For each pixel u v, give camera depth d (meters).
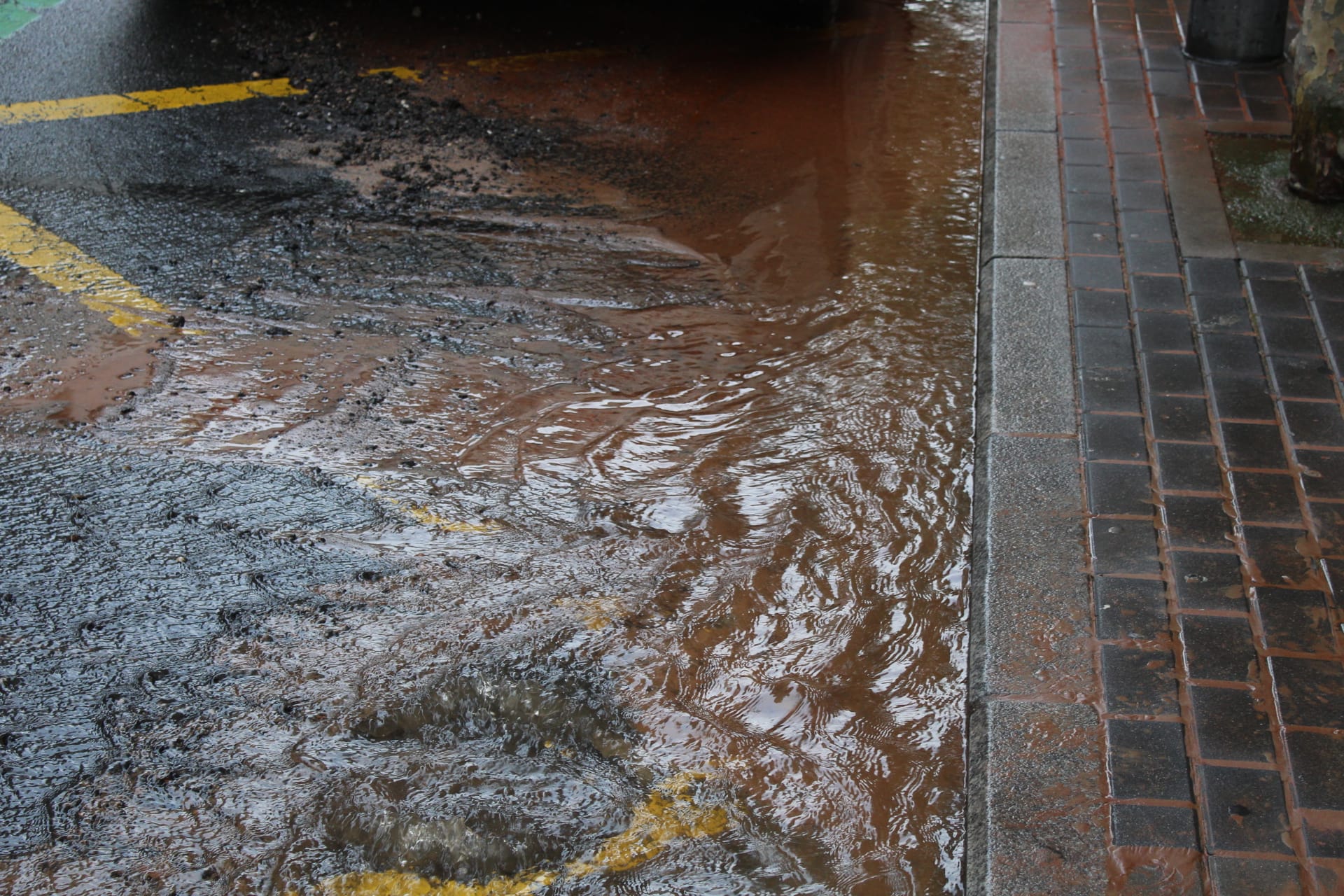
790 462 3.88
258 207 5.56
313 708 2.95
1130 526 3.41
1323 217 5.12
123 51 7.39
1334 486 3.54
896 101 6.81
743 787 2.75
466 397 4.21
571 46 7.62
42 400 4.14
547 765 2.81
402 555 3.46
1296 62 5.34
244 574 3.38
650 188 5.82
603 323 4.69
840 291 4.91
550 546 3.50
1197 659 2.94
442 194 5.71
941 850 2.62
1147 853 2.46
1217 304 4.51
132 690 2.99
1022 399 3.99
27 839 2.60
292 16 7.99
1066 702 2.85
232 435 3.98
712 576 3.39
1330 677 2.87
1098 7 7.63
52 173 5.81
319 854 2.58
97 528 3.54
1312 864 2.41
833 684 3.04
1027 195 5.39
